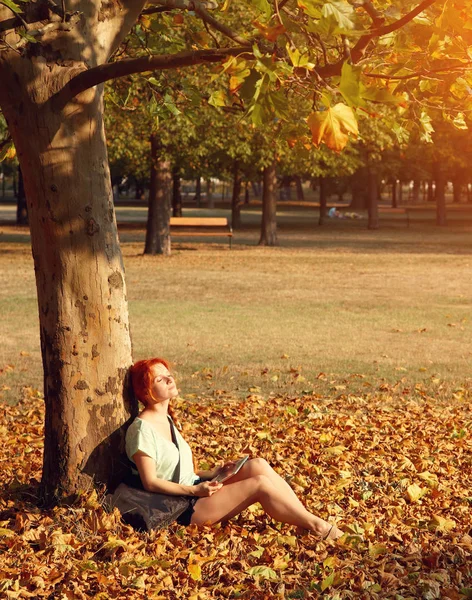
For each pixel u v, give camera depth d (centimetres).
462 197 10519
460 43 445
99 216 493
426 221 5897
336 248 3397
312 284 2122
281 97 361
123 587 412
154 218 2928
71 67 473
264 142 2570
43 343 501
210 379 1058
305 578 431
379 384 1034
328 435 752
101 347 497
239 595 405
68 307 490
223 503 486
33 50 469
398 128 536
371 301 1808
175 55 442
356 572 432
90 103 485
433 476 633
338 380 1057
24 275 2238
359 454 705
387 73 494
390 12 401
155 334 1369
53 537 459
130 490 489
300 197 10144
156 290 1966
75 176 483
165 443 493
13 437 761
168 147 2650
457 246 3575
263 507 488
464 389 1012
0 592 394
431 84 516
